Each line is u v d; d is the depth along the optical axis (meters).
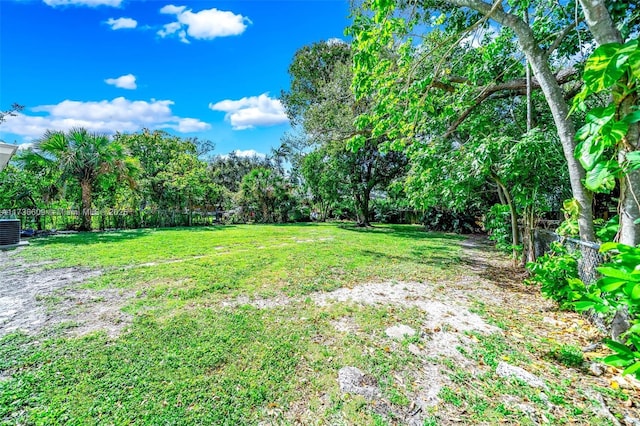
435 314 3.19
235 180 25.62
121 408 1.73
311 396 1.87
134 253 6.25
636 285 0.96
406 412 1.74
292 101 16.50
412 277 4.65
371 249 7.20
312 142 12.38
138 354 2.31
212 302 3.48
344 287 4.11
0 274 4.55
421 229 12.83
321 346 2.48
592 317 2.85
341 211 17.78
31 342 2.48
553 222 5.73
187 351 2.37
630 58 1.16
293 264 5.39
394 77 4.10
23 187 9.71
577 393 1.88
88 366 2.14
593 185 1.69
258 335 2.66
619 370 2.10
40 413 1.67
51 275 4.50
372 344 2.53
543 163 3.87
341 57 14.11
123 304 3.37
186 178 13.73
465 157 4.43
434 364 2.23
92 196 11.48
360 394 1.89
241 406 1.78
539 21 4.35
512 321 3.02
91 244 7.37
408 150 5.44
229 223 15.29
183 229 11.80
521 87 4.89
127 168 11.07
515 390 1.92
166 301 3.48
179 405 1.77
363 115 4.52
